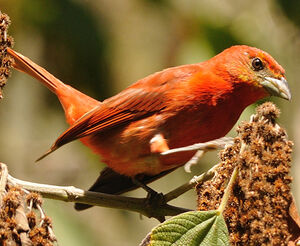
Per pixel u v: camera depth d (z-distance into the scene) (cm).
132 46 1341
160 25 1347
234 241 647
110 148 1043
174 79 1013
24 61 1092
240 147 696
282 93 1015
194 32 1312
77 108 1075
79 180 1714
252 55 1023
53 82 1089
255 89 1024
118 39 1295
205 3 1333
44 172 1705
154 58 1343
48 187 874
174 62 1329
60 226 1172
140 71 1342
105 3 1285
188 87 1001
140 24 1338
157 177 1078
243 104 1034
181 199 1588
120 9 1313
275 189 641
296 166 1313
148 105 1012
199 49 1290
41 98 1515
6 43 714
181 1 1336
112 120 1028
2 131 1652
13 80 1598
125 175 1073
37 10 1230
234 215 653
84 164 1722
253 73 1019
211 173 753
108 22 1261
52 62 1246
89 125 1038
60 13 1220
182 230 639
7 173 647
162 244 636
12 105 1623
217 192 709
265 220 635
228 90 1007
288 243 642
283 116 1297
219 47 1286
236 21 1320
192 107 997
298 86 1330
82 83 1246
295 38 1298
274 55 1310
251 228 638
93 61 1230
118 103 1026
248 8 1345
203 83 1000
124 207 918
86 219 1362
